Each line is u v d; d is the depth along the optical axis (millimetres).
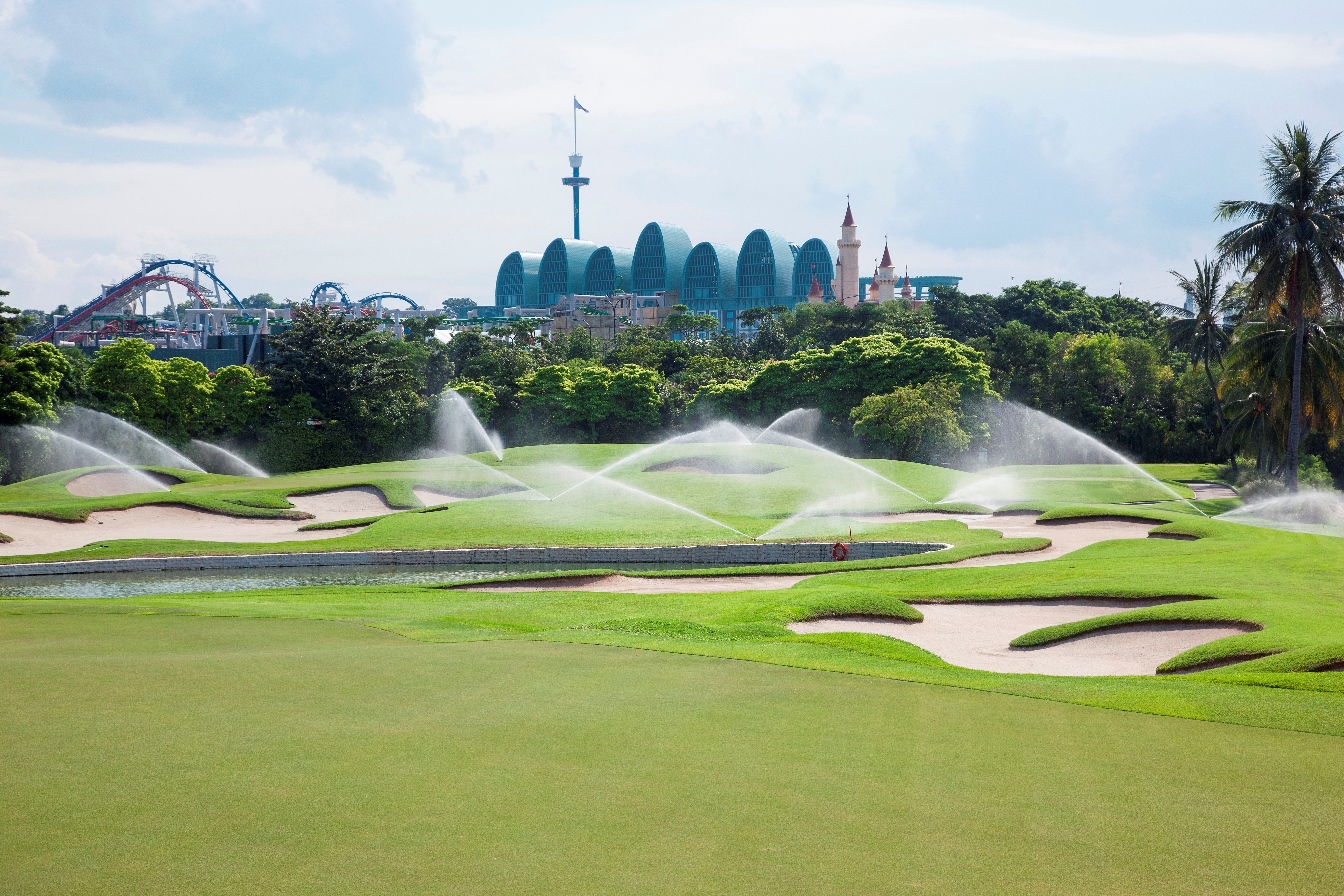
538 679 17578
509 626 26406
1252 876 9570
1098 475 75438
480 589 36094
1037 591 30016
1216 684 18531
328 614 28312
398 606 30891
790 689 17125
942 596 30609
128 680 17125
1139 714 15812
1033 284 163875
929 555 40812
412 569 45469
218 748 13109
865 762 12945
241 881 9172
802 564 39219
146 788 11578
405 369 108875
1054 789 12000
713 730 14344
